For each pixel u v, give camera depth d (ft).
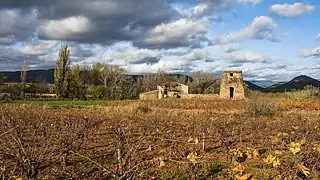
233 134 59.77
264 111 105.81
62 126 53.83
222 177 34.94
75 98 234.99
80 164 39.29
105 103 167.12
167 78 318.86
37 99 218.38
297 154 31.71
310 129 62.23
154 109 134.31
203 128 65.92
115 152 42.32
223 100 167.53
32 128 62.80
